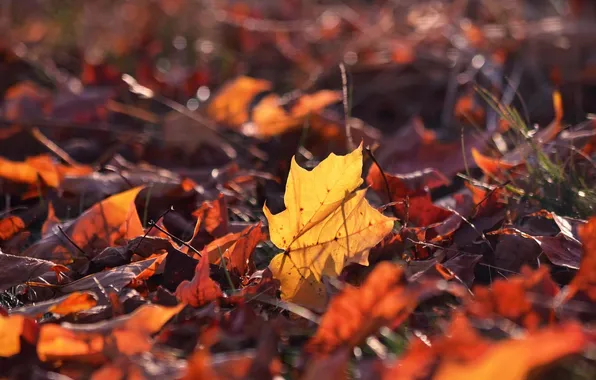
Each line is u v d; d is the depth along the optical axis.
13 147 1.67
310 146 1.59
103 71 2.16
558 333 0.80
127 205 1.17
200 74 2.20
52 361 0.93
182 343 0.95
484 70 2.04
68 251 1.16
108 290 1.03
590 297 0.96
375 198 1.29
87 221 1.17
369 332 0.91
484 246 1.11
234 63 2.42
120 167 1.46
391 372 0.85
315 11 2.96
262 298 1.02
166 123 1.68
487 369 0.80
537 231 1.15
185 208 1.28
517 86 1.98
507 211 1.18
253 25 2.63
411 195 1.18
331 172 1.03
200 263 1.00
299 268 1.04
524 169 1.26
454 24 2.43
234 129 1.73
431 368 0.85
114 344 0.92
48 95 1.96
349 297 0.90
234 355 0.90
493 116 1.73
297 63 2.44
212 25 2.79
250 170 1.50
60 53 2.69
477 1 2.64
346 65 2.19
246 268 1.09
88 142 1.73
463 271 1.05
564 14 2.47
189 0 2.88
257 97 2.18
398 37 2.42
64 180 1.36
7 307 1.06
